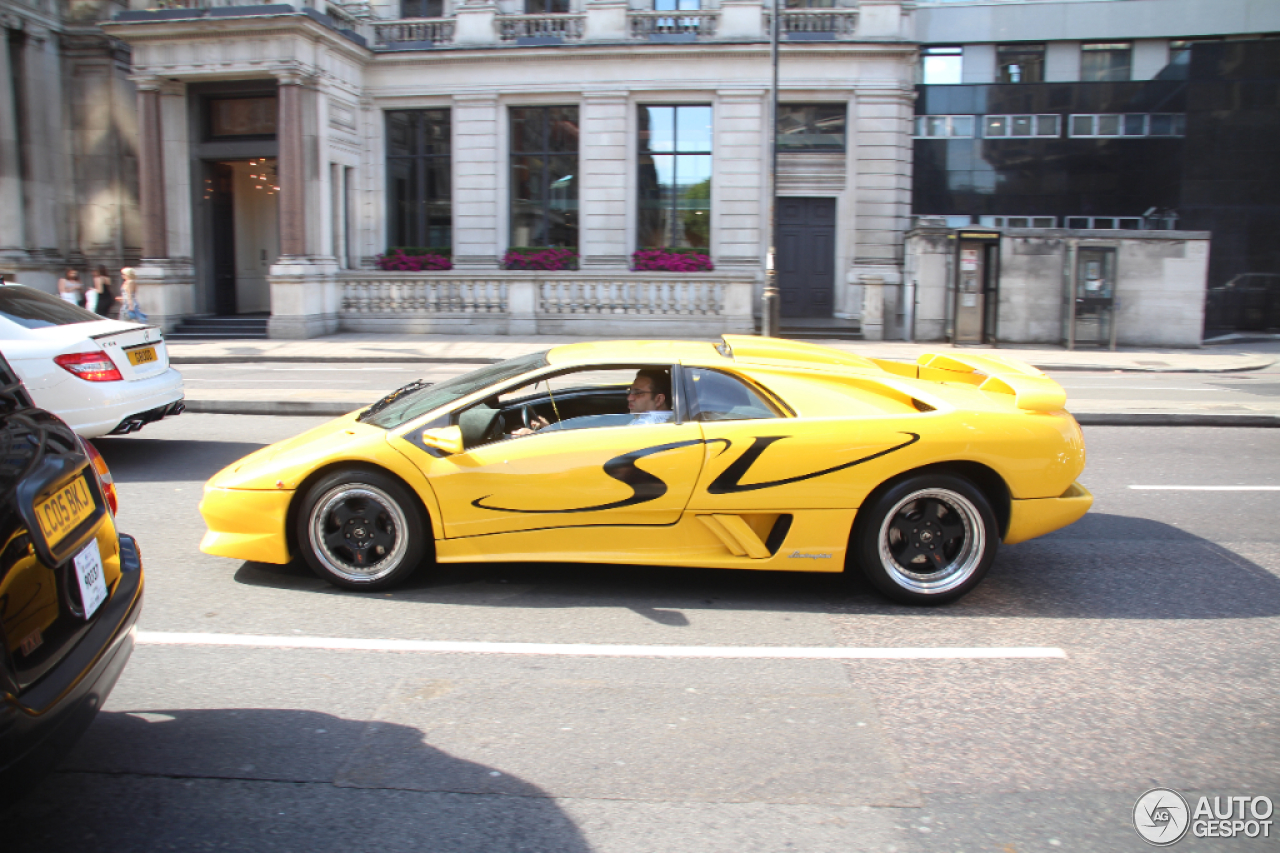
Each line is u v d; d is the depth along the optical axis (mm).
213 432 10070
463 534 4793
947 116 32812
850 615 4660
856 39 23219
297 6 22219
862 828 2816
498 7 25312
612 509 4742
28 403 3041
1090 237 20719
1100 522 6531
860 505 4703
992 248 20969
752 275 21750
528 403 5102
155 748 3277
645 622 4535
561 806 2924
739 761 3209
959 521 4766
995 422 4777
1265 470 8352
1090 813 2910
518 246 25375
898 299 23922
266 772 3119
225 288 24984
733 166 24125
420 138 25344
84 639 2695
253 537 4883
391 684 3814
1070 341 20734
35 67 25109
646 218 24875
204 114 23828
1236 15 31641
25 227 25250
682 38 24031
